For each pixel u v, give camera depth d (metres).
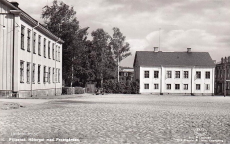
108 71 76.44
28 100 28.88
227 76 89.62
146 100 37.16
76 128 10.52
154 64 79.25
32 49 37.69
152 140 8.30
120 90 76.19
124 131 9.92
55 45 50.59
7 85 32.81
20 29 33.28
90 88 76.25
